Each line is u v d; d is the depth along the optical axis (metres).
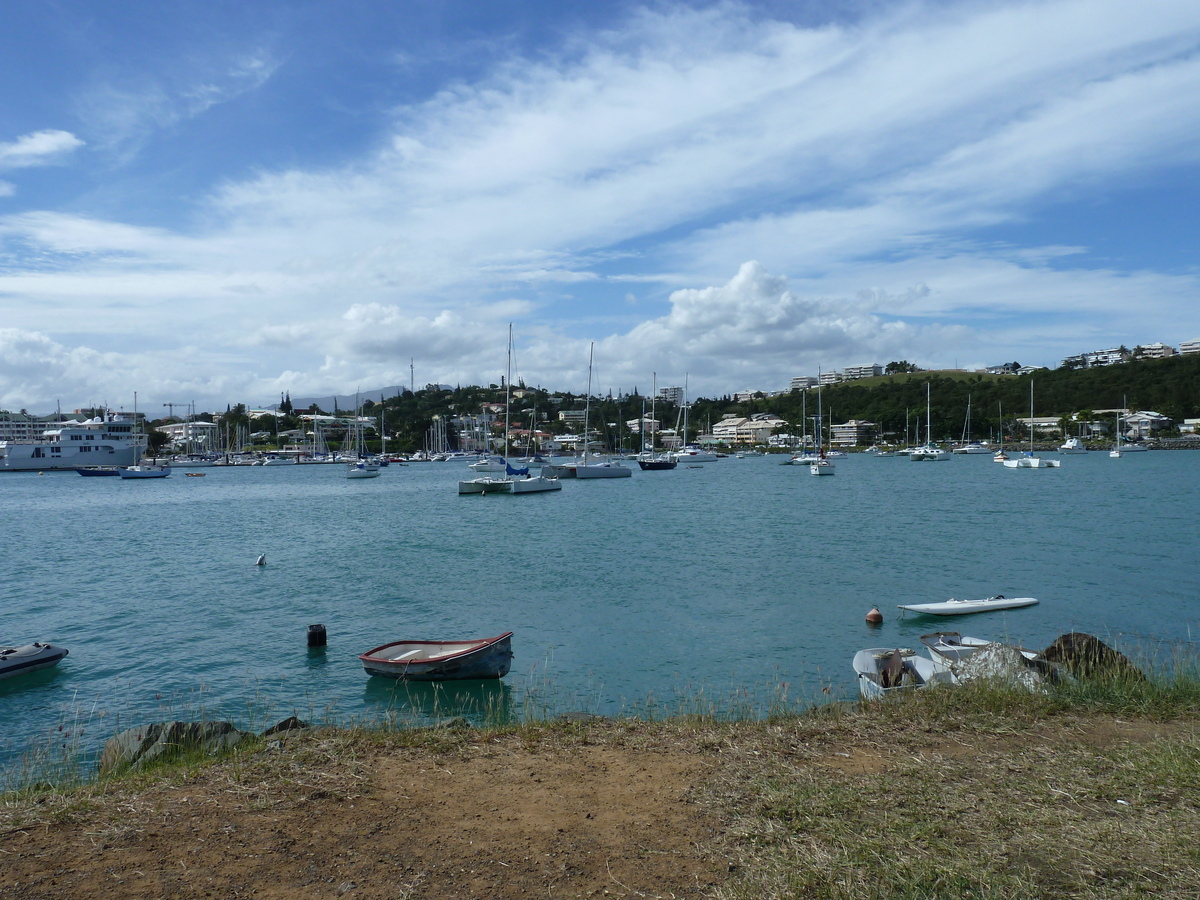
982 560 32.97
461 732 9.38
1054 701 9.73
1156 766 7.22
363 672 18.73
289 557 38.56
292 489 99.12
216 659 20.16
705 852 5.83
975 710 9.59
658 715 13.92
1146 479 85.50
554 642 20.95
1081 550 35.28
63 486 109.94
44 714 16.09
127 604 27.52
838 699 14.59
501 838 6.15
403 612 25.36
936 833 6.02
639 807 6.76
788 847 5.86
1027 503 58.97
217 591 29.69
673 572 31.64
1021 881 5.19
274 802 6.94
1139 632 20.66
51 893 5.30
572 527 49.66
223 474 140.50
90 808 6.86
